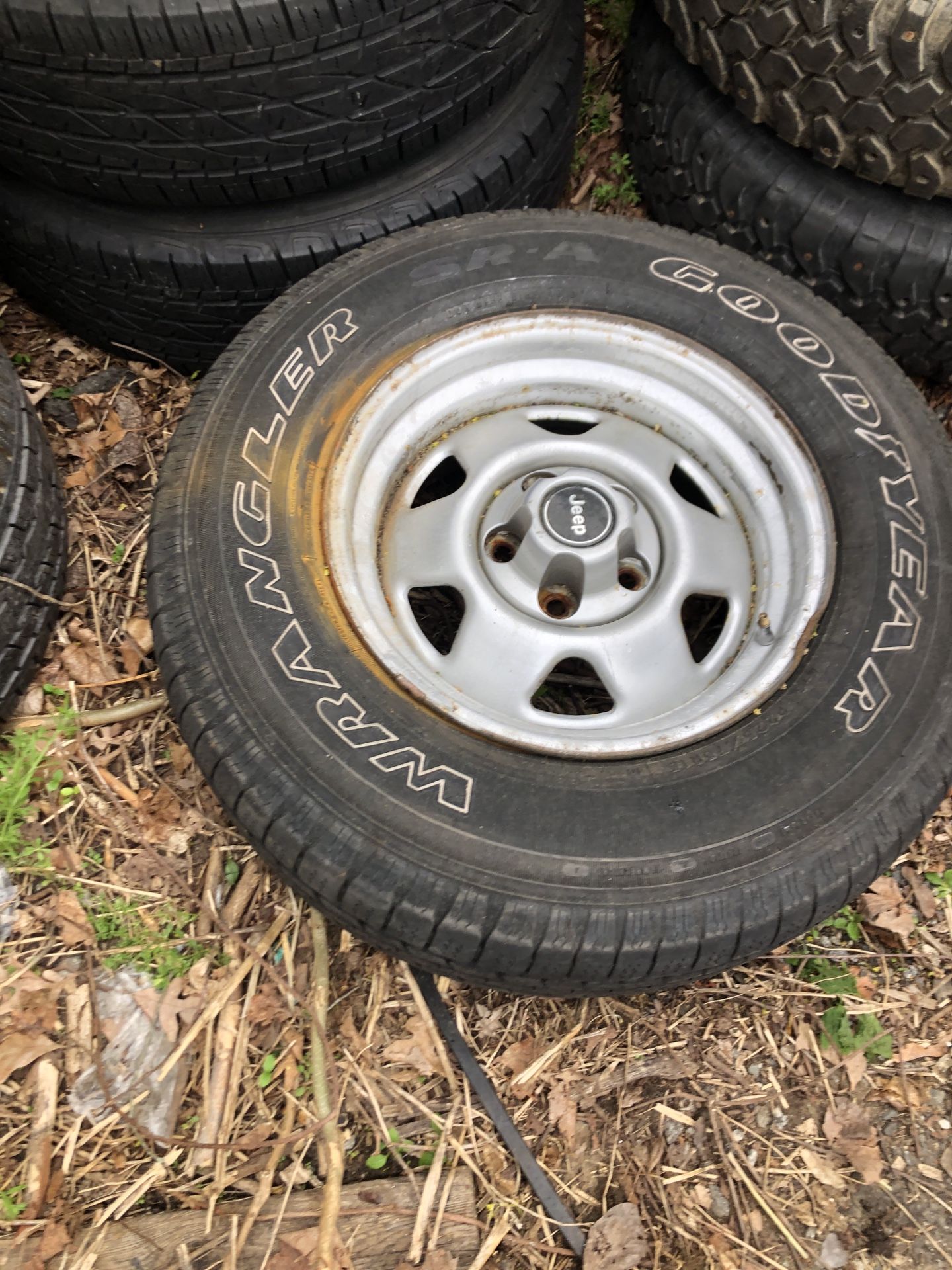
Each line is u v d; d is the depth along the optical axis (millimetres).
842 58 874
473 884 719
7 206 959
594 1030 860
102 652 958
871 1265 806
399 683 794
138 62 787
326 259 963
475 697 838
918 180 932
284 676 764
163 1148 788
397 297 898
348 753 747
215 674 762
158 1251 750
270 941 856
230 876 877
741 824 745
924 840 963
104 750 917
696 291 925
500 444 918
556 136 1037
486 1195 798
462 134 962
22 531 885
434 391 909
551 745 783
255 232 946
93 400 1082
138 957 844
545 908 715
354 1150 806
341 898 732
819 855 743
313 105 839
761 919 731
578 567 852
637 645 855
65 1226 754
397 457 898
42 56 791
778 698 802
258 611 782
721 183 1040
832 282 1035
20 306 1126
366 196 954
